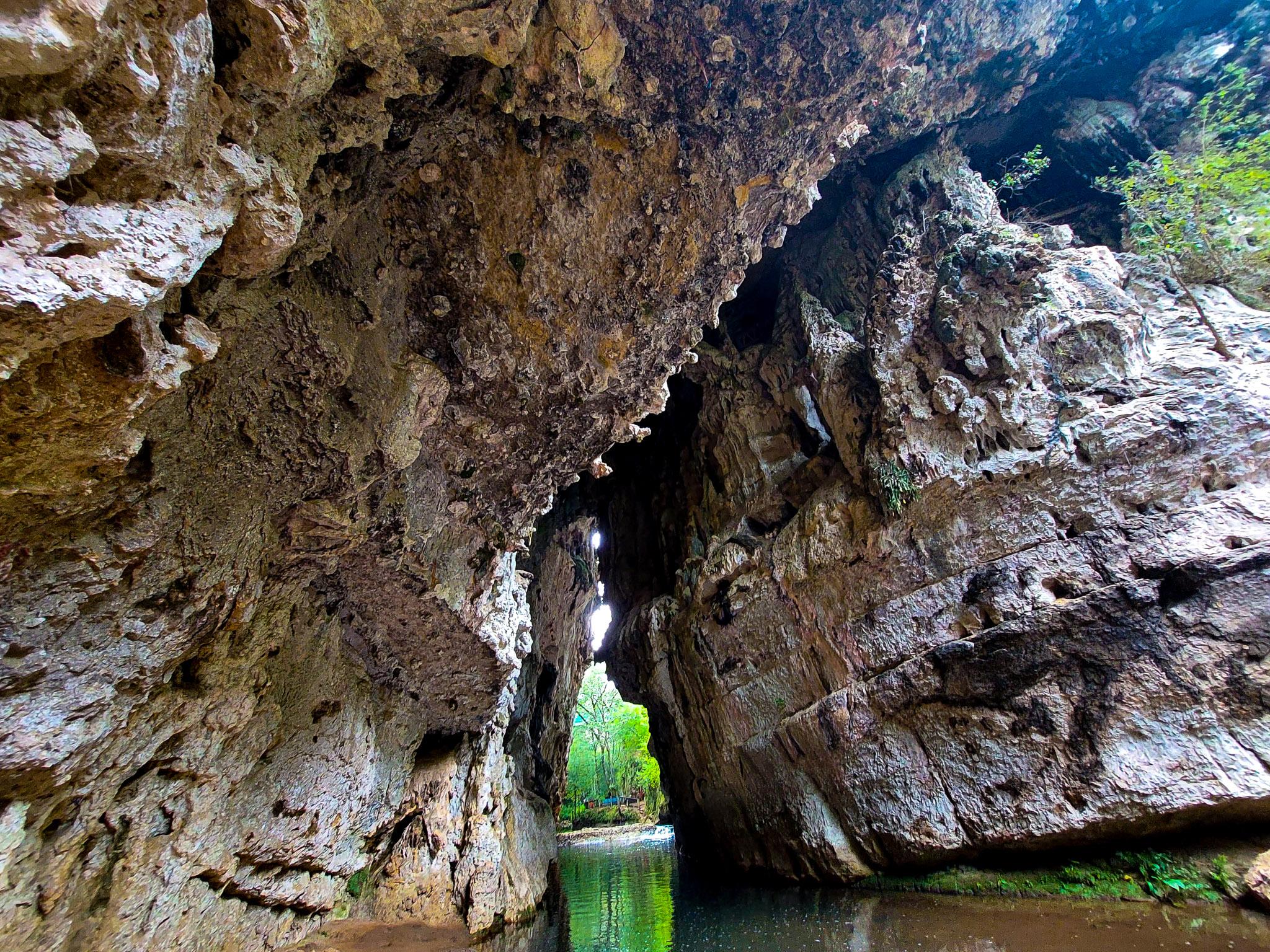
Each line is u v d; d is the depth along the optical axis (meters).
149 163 1.96
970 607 8.20
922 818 7.89
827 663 9.50
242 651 4.07
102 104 1.78
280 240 2.67
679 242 5.20
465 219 4.40
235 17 2.17
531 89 3.79
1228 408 7.25
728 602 11.09
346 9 2.52
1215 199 8.82
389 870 6.55
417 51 3.25
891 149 11.62
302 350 3.61
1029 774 7.19
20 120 1.61
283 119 2.75
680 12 4.04
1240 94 9.62
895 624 8.79
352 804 5.69
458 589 5.89
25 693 2.58
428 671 6.51
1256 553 6.55
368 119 3.23
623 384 5.89
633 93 4.26
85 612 2.80
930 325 9.28
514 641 7.42
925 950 5.24
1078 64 10.65
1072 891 6.65
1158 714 6.61
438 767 7.39
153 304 2.22
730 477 12.58
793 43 4.52
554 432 5.89
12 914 2.75
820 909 7.33
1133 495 7.47
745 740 10.40
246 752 4.22
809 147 5.45
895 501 8.89
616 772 40.19
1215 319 8.20
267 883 4.68
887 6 4.55
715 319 6.25
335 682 5.44
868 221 11.95
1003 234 9.22
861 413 10.04
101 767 3.09
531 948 6.52
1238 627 6.46
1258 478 6.99
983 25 8.70
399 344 4.58
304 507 4.09
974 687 7.79
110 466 2.52
